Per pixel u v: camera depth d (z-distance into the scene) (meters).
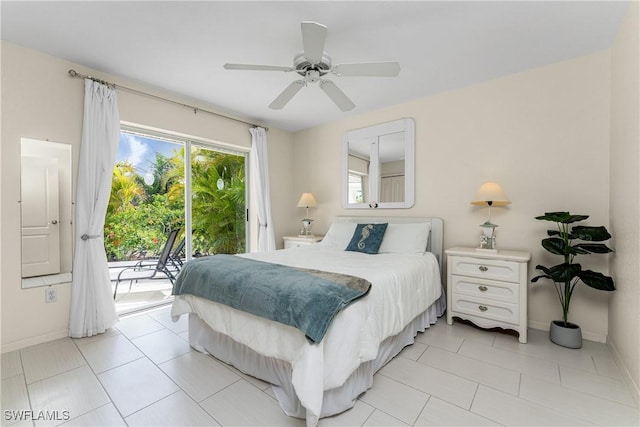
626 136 1.85
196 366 1.98
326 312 1.40
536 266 2.36
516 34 2.08
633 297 1.69
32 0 1.73
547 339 2.37
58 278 2.43
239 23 1.96
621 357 1.88
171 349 2.23
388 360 2.01
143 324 2.71
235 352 1.94
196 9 1.82
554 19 1.91
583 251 2.07
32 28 2.02
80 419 1.46
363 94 3.17
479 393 1.67
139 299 3.27
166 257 3.43
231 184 4.05
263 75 2.73
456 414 1.50
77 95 2.52
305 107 3.55
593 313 2.34
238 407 1.56
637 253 1.65
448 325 2.70
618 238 1.99
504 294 2.39
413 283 2.25
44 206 2.38
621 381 1.78
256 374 1.81
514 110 2.69
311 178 4.38
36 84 2.30
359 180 3.80
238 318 1.80
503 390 1.70
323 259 2.57
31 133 2.27
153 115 3.01
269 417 1.49
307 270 1.96
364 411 1.53
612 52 2.17
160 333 2.52
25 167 2.30
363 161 3.75
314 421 1.33
